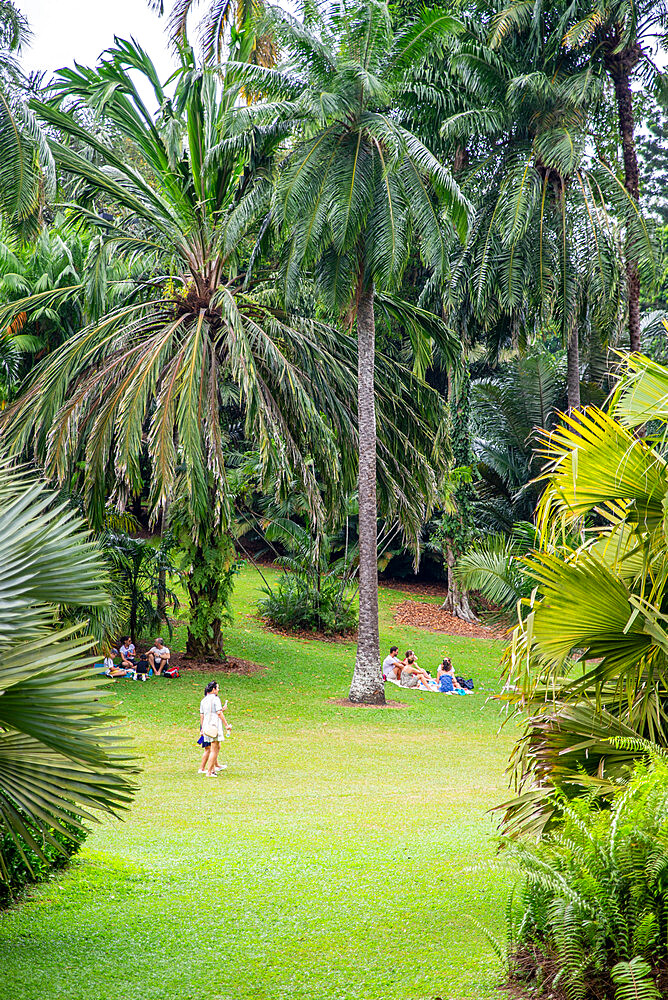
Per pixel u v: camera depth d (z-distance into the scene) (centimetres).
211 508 1961
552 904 445
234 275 2017
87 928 578
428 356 2216
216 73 1877
